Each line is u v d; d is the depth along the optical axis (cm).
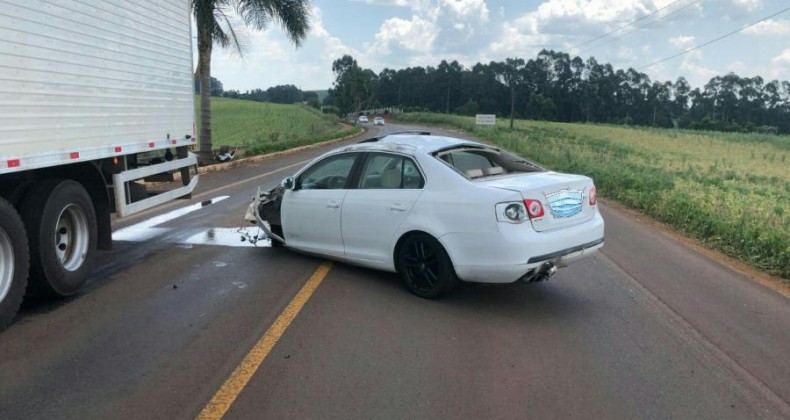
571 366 421
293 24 2111
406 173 584
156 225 921
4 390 371
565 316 530
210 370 404
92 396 365
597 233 570
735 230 860
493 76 14525
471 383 391
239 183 1520
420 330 486
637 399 374
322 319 507
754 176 2320
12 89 473
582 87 13212
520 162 629
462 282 632
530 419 346
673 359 438
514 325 503
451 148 595
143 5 708
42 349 437
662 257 784
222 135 4562
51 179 553
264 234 848
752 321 529
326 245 662
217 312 522
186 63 851
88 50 586
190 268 668
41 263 518
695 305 572
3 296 470
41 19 508
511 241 502
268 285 604
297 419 341
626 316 534
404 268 578
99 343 450
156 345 446
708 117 10850
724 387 394
